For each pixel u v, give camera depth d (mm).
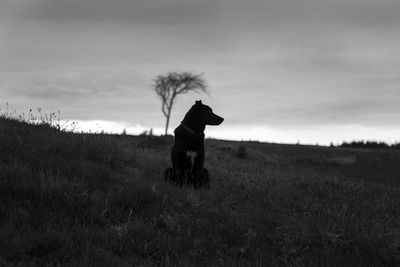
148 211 7395
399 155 29828
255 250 6547
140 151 12945
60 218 6523
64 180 7496
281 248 6621
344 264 6234
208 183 10609
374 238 7055
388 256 6520
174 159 10477
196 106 10492
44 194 7020
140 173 10133
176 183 10148
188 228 6980
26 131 10281
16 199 6812
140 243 6129
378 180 23641
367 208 9953
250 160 25969
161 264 5695
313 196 11039
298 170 18625
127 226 6520
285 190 10961
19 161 8312
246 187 10602
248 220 7719
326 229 7359
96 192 7637
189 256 6090
